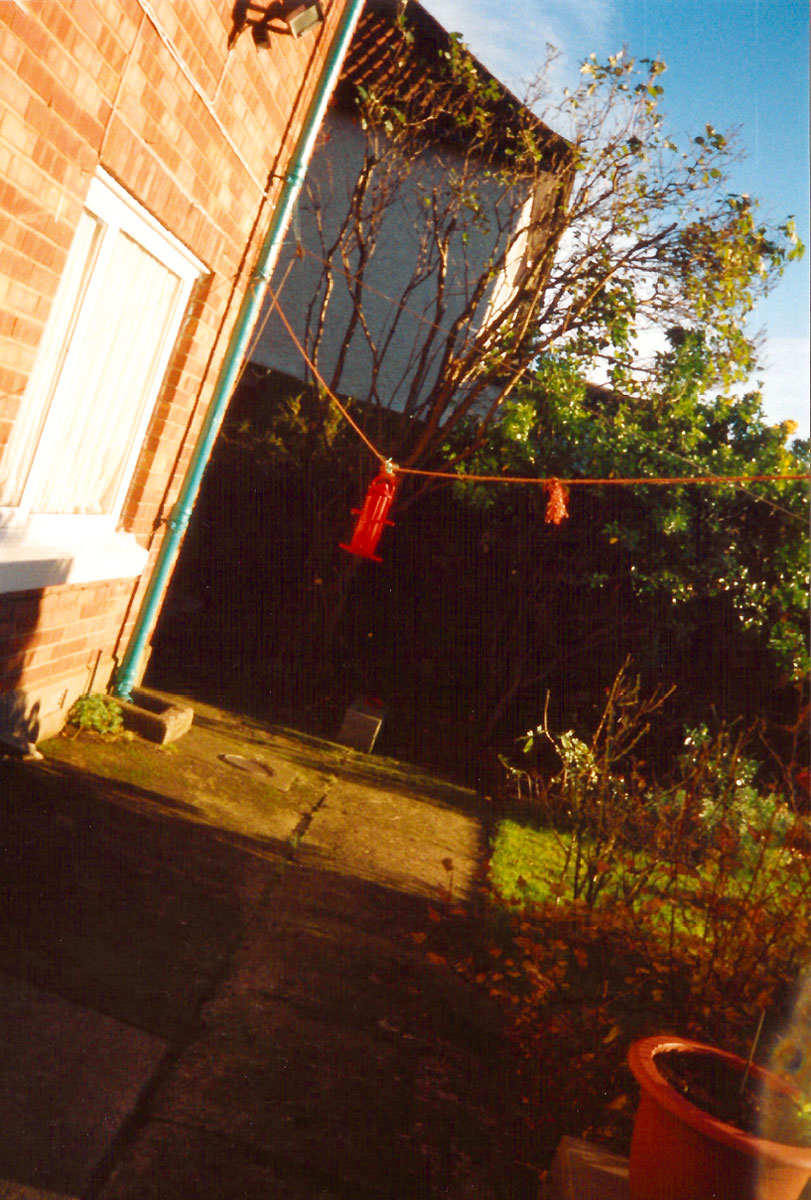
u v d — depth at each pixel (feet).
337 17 23.65
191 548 42.14
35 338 14.93
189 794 20.34
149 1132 10.00
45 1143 9.20
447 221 43.27
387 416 39.52
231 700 31.96
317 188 44.01
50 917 13.24
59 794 17.35
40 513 18.17
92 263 16.88
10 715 18.28
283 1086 11.52
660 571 34.76
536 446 36.58
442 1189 10.70
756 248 33.65
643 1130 9.53
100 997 11.87
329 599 38.19
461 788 30.53
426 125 38.34
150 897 14.92
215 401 23.89
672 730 35.27
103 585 20.93
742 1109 9.89
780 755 34.19
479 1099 12.68
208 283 21.72
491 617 37.70
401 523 38.65
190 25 16.51
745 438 37.60
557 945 15.16
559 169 34.81
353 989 14.43
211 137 18.92
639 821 19.71
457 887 20.66
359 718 31.30
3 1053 10.21
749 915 15.01
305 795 23.73
